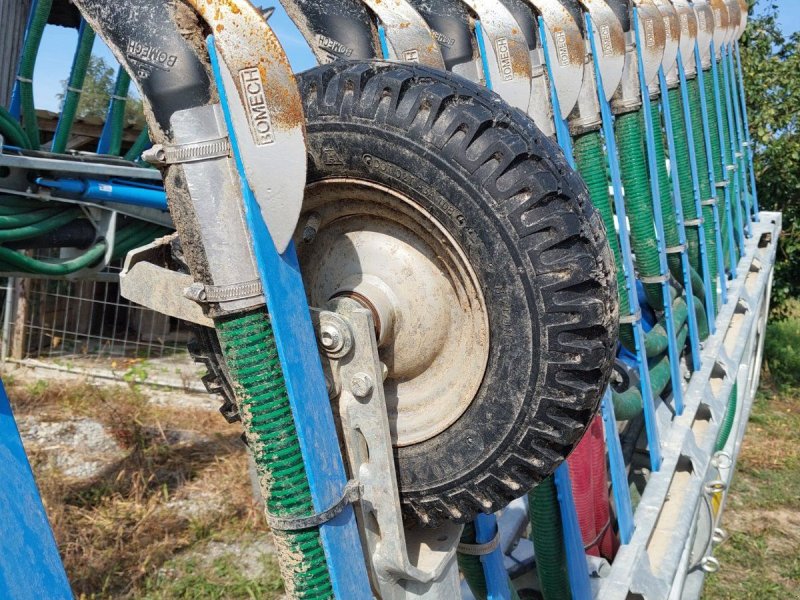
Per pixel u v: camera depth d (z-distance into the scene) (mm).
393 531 1375
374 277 1466
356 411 1352
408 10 1889
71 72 3523
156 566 4309
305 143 1141
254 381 1175
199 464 5645
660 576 2832
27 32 3279
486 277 1310
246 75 1081
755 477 5965
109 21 1091
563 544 2336
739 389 5891
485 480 1399
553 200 1285
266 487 1221
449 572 1524
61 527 4531
